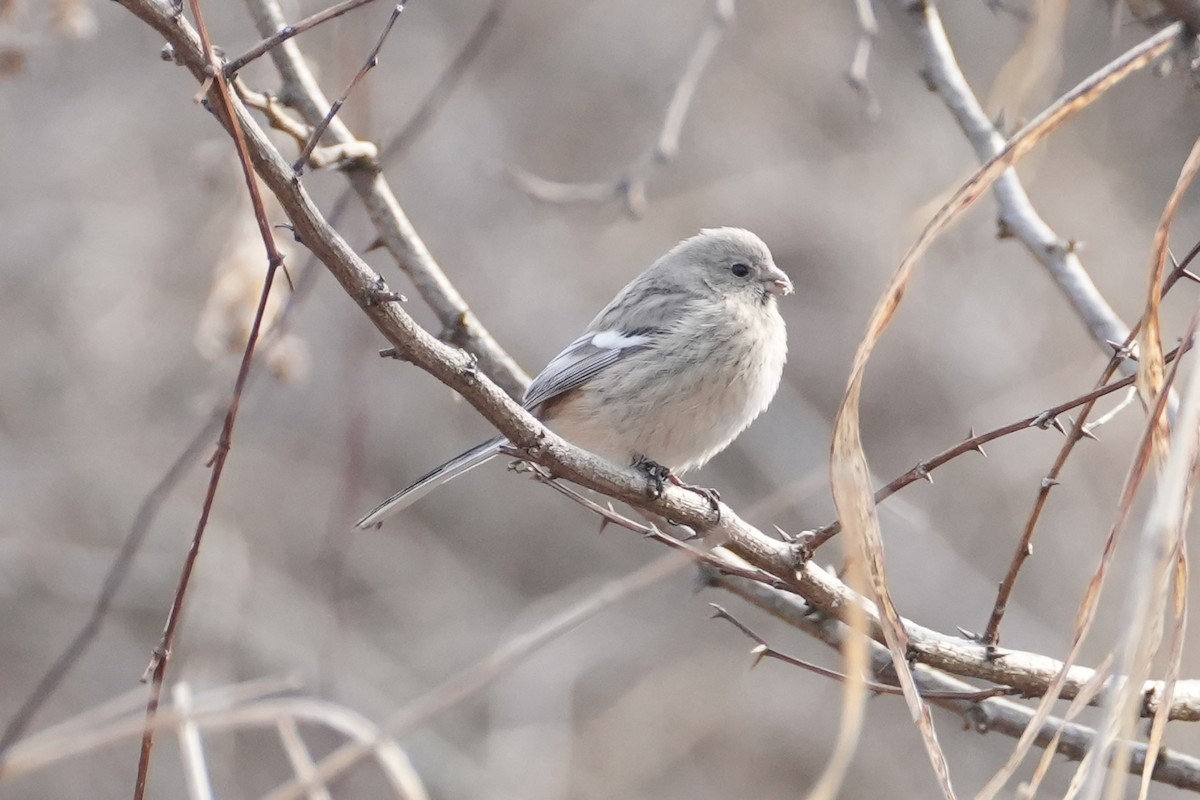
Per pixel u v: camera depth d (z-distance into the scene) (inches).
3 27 304.3
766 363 304.3
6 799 537.0
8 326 595.2
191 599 558.3
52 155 606.2
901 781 554.3
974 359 593.9
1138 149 598.2
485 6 642.2
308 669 559.8
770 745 573.0
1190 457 136.8
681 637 599.5
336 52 392.2
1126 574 547.5
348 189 279.9
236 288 292.4
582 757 568.7
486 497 631.2
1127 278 575.2
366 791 528.1
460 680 186.2
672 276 311.0
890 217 603.8
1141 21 189.8
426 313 569.6
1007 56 583.8
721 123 627.5
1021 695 211.0
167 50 171.6
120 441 593.6
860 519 157.5
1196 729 486.0
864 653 146.9
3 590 572.4
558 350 599.2
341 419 593.6
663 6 647.1
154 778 542.0
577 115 637.3
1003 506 576.4
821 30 627.5
